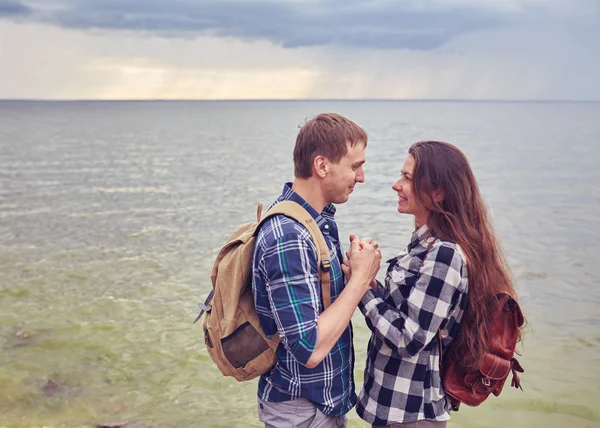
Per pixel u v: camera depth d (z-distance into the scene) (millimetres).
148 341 6477
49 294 8344
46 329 6867
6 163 32719
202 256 10859
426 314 2275
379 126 94875
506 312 2398
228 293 2324
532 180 25297
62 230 13703
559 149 44969
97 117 149875
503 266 2455
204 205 18250
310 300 2141
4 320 7184
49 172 28281
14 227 14086
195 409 4945
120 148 46625
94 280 9109
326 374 2359
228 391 5301
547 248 11586
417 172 2398
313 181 2320
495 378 2395
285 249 2152
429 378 2414
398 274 2438
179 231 13617
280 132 79438
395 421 2400
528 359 5934
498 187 22875
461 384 2453
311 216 2314
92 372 5688
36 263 10281
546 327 6902
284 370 2355
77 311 7543
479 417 4766
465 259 2320
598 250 11383
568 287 8656
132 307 7707
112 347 6301
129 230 13727
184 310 7582
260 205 2578
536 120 123938
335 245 2463
